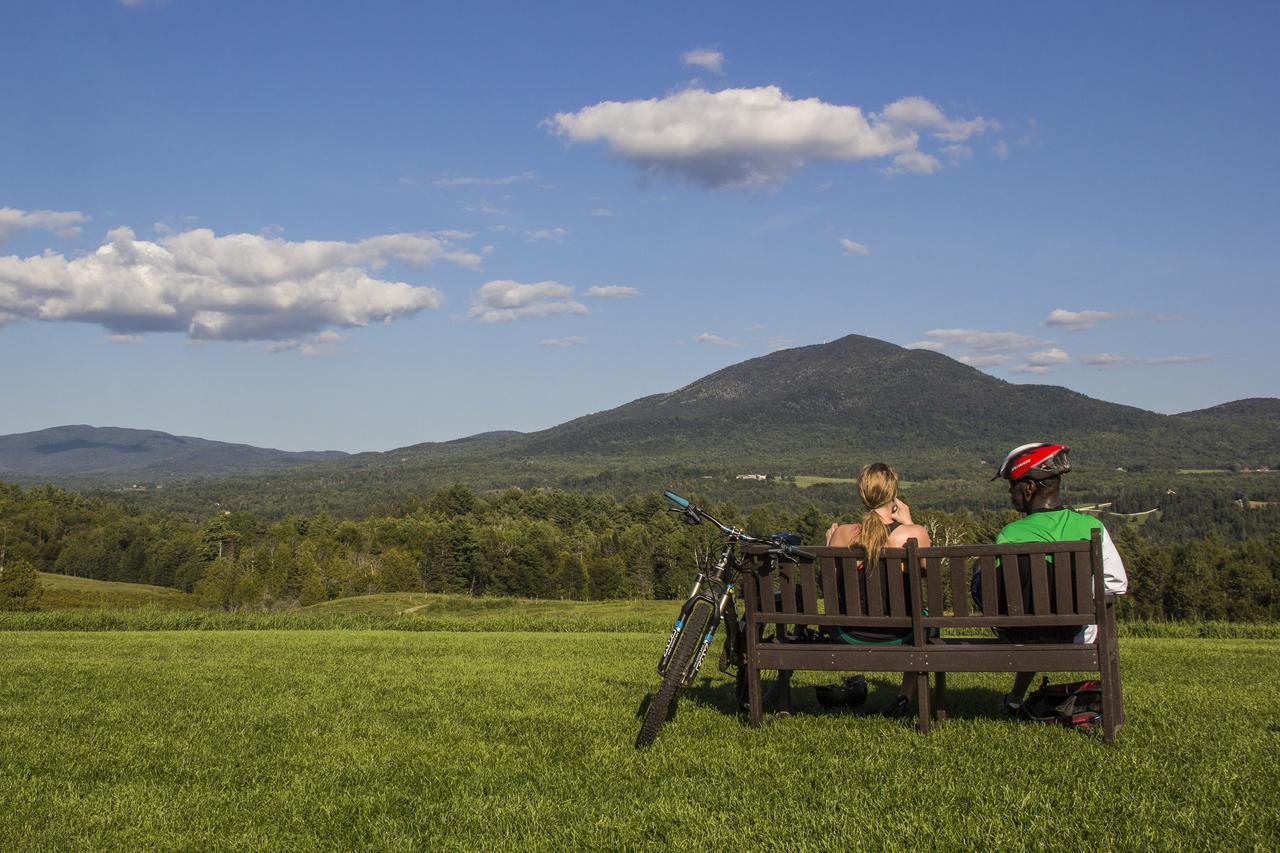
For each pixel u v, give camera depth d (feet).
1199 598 286.46
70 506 552.82
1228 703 23.89
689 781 16.67
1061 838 13.35
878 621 19.70
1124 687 27.94
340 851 13.83
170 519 575.79
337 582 412.36
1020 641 19.85
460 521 474.08
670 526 489.26
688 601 20.53
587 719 22.75
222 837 14.51
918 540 20.16
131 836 14.56
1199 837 13.23
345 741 20.90
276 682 30.48
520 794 16.28
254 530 524.93
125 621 76.13
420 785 17.11
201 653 42.75
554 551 460.55
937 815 14.40
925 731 19.63
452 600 294.66
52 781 17.66
